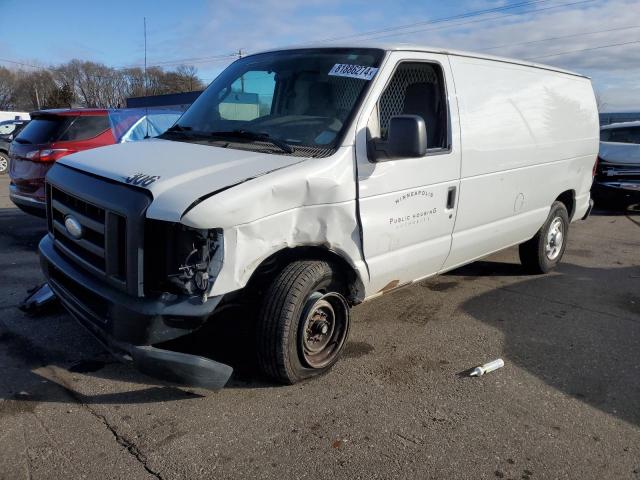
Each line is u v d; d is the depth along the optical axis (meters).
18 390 3.53
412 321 4.94
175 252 3.03
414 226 4.11
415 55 4.11
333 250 3.58
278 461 2.96
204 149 3.71
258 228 3.11
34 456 2.91
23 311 4.67
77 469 2.83
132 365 3.12
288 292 3.43
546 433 3.32
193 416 3.33
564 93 6.00
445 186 4.32
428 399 3.64
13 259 6.50
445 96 4.32
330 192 3.43
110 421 3.24
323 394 3.63
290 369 3.55
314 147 3.61
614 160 11.04
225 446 3.06
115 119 8.02
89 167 3.52
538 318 5.14
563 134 5.93
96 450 2.98
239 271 3.07
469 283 6.12
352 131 3.61
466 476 2.91
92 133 7.74
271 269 3.52
